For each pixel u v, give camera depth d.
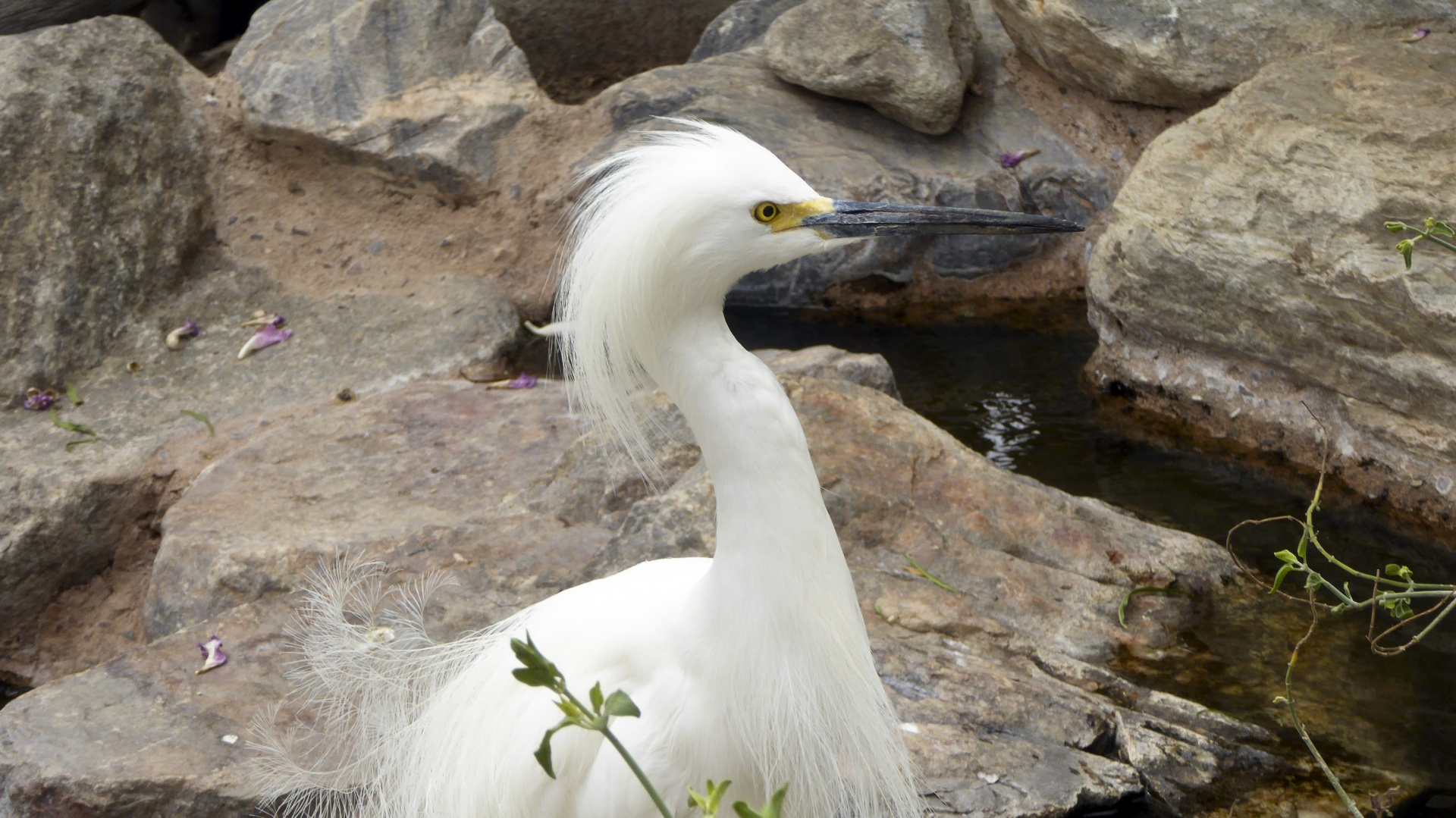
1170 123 7.17
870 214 2.45
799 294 6.96
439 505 4.54
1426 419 4.79
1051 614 3.90
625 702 1.35
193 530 4.37
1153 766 3.30
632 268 2.35
